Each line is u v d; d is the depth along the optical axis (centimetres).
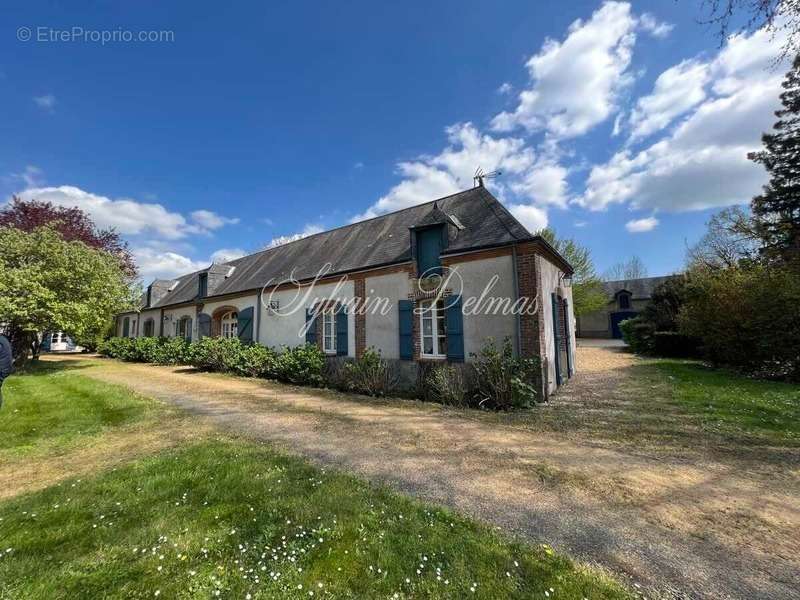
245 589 202
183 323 1955
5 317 1190
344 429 557
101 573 214
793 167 1498
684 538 261
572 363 1151
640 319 1766
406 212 1218
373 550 238
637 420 589
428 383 814
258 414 657
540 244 790
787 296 909
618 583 212
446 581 209
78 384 1002
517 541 255
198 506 299
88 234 2111
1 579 207
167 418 624
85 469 398
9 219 1894
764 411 609
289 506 298
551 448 463
